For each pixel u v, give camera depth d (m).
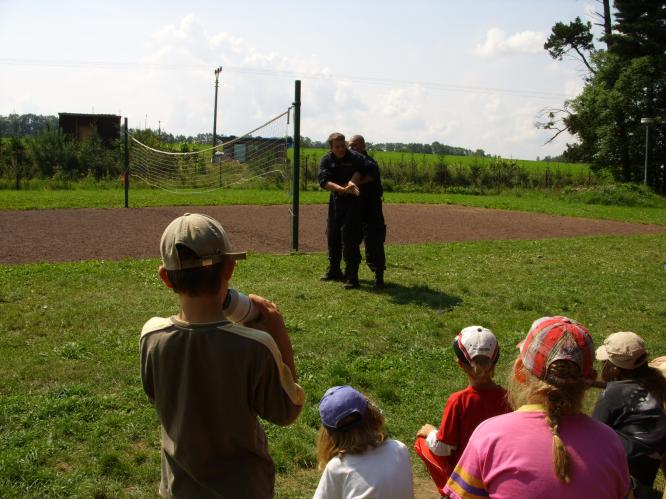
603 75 48.03
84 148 42.06
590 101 47.16
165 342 2.15
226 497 2.19
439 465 3.52
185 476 2.26
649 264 12.95
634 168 46.59
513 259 13.05
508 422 2.13
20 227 16.42
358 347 6.95
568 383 2.08
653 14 46.97
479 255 13.39
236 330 2.14
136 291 9.11
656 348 7.40
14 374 5.76
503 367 6.51
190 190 31.66
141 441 4.66
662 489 4.20
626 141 46.22
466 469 2.16
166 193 30.05
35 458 4.27
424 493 4.20
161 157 33.62
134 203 24.17
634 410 3.46
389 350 6.98
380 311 8.45
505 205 28.89
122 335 7.01
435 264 12.23
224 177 30.67
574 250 14.55
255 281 10.09
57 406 5.04
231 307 2.28
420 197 32.78
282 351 2.36
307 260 11.99
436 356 6.76
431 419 5.24
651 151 45.34
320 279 10.38
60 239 14.41
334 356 6.66
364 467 2.51
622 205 33.34
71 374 5.82
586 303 9.37
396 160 48.59
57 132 42.12
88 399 5.22
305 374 6.11
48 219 18.41
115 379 5.75
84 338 6.89
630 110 45.31
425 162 44.75
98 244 13.78
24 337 6.91
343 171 9.53
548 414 2.10
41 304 8.20
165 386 2.17
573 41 51.31
